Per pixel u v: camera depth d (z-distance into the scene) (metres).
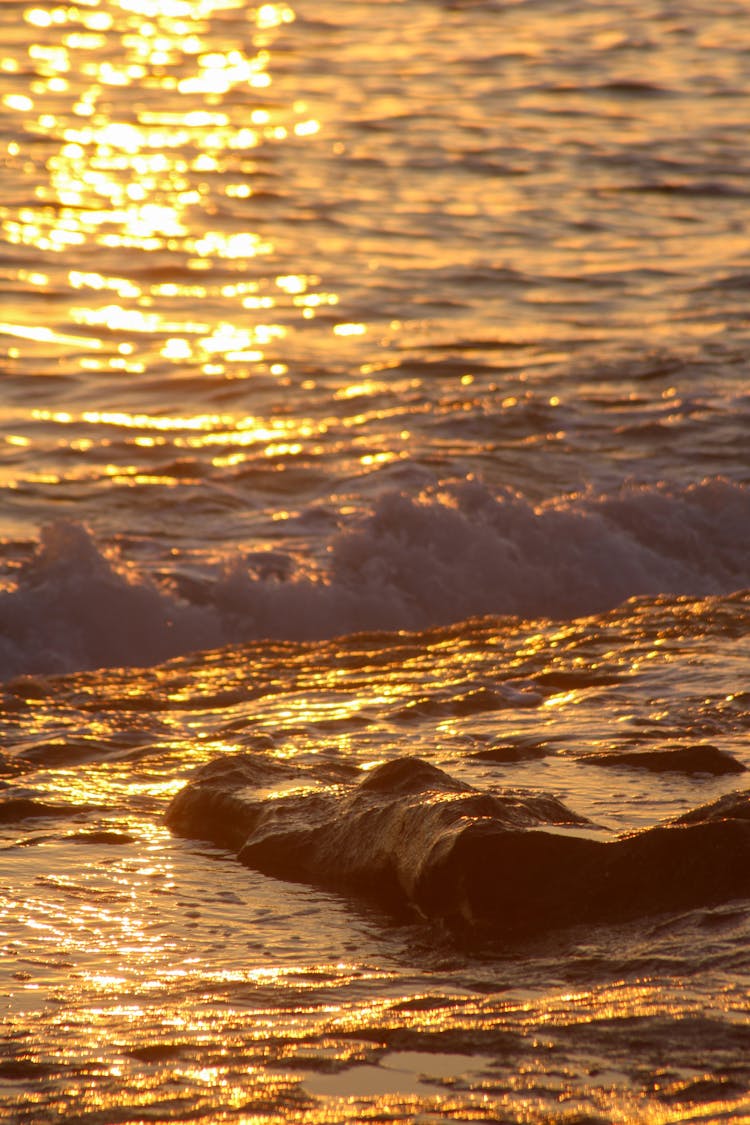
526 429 61.25
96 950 15.71
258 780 21.52
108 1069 11.56
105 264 81.75
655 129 107.88
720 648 32.88
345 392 65.75
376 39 127.75
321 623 47.47
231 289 78.88
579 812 20.03
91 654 45.03
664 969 13.92
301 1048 11.76
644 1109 10.23
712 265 83.44
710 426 61.38
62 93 110.75
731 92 116.44
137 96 111.19
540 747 24.48
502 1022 12.07
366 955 15.59
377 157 100.69
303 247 85.19
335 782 21.89
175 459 58.44
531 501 54.41
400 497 51.34
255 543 51.06
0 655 44.28
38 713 29.36
